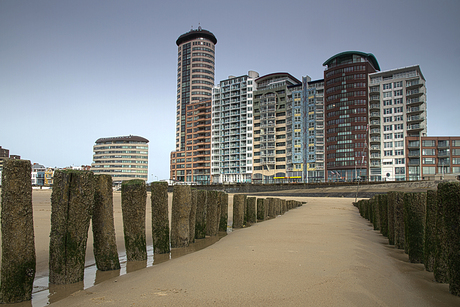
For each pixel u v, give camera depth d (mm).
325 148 104000
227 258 7656
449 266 5168
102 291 5504
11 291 5473
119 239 12648
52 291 5953
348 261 7273
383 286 5473
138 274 6625
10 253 5535
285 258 7586
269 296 4973
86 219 6531
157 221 9273
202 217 12242
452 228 5125
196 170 143625
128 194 8273
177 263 7230
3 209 5574
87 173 6562
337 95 100875
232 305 4637
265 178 119438
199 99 155375
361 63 98125
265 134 121312
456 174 82688
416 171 90125
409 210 7512
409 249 7383
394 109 94562
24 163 5703
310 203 44031
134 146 173250
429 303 4703
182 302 4797
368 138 94875
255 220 18266
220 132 136875
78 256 6457
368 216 18984
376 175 93688
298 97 112750
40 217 18594
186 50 161000
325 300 4801
